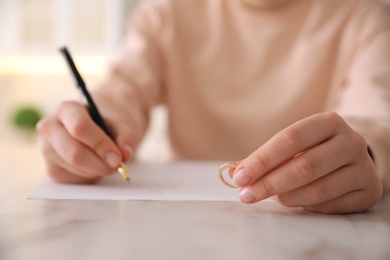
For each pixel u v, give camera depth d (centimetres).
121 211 43
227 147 93
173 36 95
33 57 222
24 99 233
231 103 93
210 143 94
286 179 43
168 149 99
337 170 44
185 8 97
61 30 204
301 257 34
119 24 196
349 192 44
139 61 90
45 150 54
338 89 89
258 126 91
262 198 43
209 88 94
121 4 196
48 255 33
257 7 93
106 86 77
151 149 189
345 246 36
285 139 43
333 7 93
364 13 91
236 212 44
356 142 44
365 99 71
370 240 37
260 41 92
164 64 97
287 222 41
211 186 54
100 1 199
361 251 35
